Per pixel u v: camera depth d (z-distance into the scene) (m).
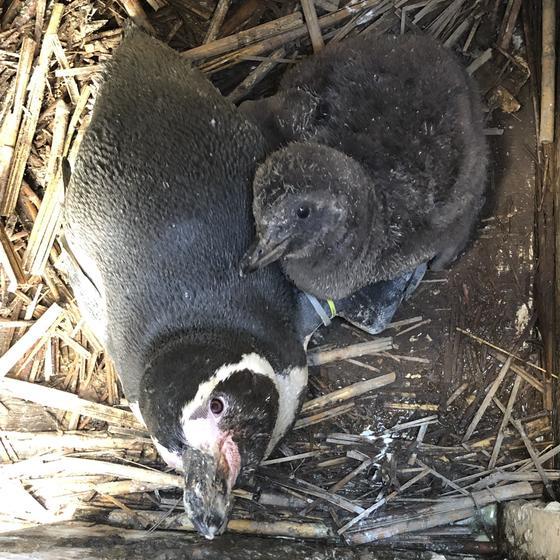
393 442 0.92
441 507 0.88
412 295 0.95
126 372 0.79
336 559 0.83
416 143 0.81
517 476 0.88
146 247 0.75
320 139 0.83
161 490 0.93
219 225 0.77
